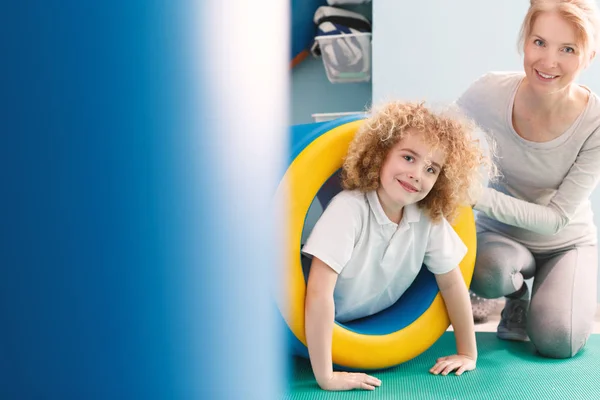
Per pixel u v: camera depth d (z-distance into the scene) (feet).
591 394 3.51
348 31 7.04
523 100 4.31
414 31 6.52
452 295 3.98
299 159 3.61
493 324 5.37
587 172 4.30
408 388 3.57
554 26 3.89
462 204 3.94
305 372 3.85
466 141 3.76
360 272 3.78
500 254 4.54
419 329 3.93
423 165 3.56
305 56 7.73
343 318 4.05
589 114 4.24
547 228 4.39
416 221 3.81
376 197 3.74
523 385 3.66
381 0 6.56
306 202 3.59
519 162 4.51
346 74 7.10
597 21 3.91
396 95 6.57
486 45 6.41
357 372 3.84
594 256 4.68
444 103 3.89
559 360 4.24
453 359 3.98
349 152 3.73
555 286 4.45
